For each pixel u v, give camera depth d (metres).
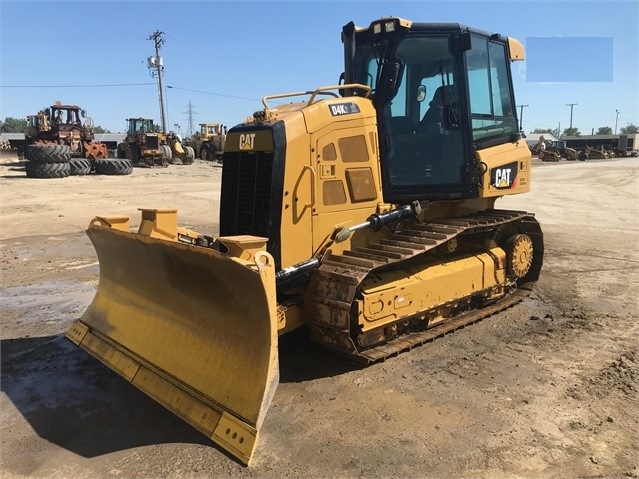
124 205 15.29
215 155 39.03
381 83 5.19
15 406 4.15
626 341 5.36
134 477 3.24
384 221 5.03
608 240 10.84
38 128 28.09
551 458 3.36
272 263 3.57
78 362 4.98
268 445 3.55
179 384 4.03
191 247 3.72
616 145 70.06
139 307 4.81
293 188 4.62
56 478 3.25
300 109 4.86
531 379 4.50
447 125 5.47
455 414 3.91
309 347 5.22
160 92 49.16
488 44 6.00
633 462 3.32
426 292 5.19
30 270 8.38
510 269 6.47
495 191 5.93
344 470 3.27
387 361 4.89
